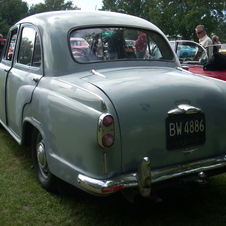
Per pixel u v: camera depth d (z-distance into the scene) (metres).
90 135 2.42
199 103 2.79
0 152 4.48
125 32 3.55
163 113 2.61
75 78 2.93
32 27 3.70
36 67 3.44
